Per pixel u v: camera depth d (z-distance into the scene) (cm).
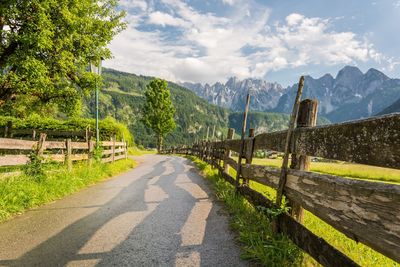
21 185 640
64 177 836
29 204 597
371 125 224
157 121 6372
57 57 1532
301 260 326
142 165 1836
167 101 6419
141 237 423
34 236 424
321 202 286
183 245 393
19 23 1402
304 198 325
